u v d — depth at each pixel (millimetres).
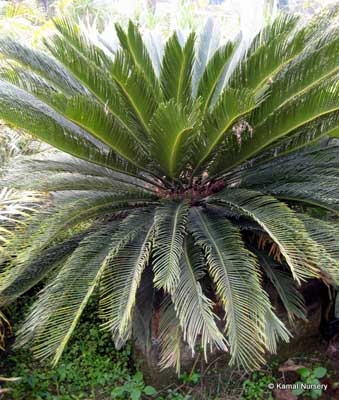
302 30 1818
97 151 2090
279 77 2150
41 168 2104
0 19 4062
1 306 2014
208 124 1928
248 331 1572
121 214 2242
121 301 1608
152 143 2004
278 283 1999
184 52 1984
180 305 1657
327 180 2014
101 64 2029
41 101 2053
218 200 2104
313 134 2104
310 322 2389
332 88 1796
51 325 1650
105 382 2229
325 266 1628
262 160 2291
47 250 2121
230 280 1680
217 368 2254
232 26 4215
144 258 1718
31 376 2203
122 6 5332
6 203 2260
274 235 1646
